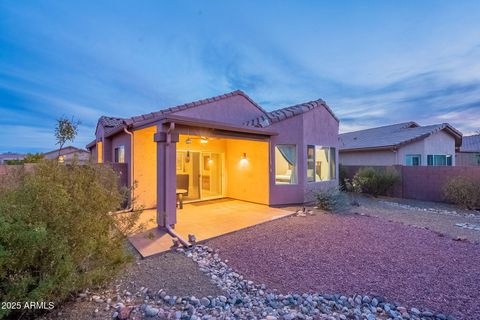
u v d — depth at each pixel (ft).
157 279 13.11
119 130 30.27
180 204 30.37
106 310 10.28
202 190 36.58
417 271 13.97
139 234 19.89
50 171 10.94
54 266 9.09
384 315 10.32
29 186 9.57
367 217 26.53
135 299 11.23
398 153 50.65
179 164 34.40
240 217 25.82
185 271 14.16
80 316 9.80
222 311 10.51
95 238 10.70
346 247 17.54
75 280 9.25
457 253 16.46
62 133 23.58
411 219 26.17
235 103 39.70
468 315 10.10
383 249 17.17
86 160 12.77
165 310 10.41
